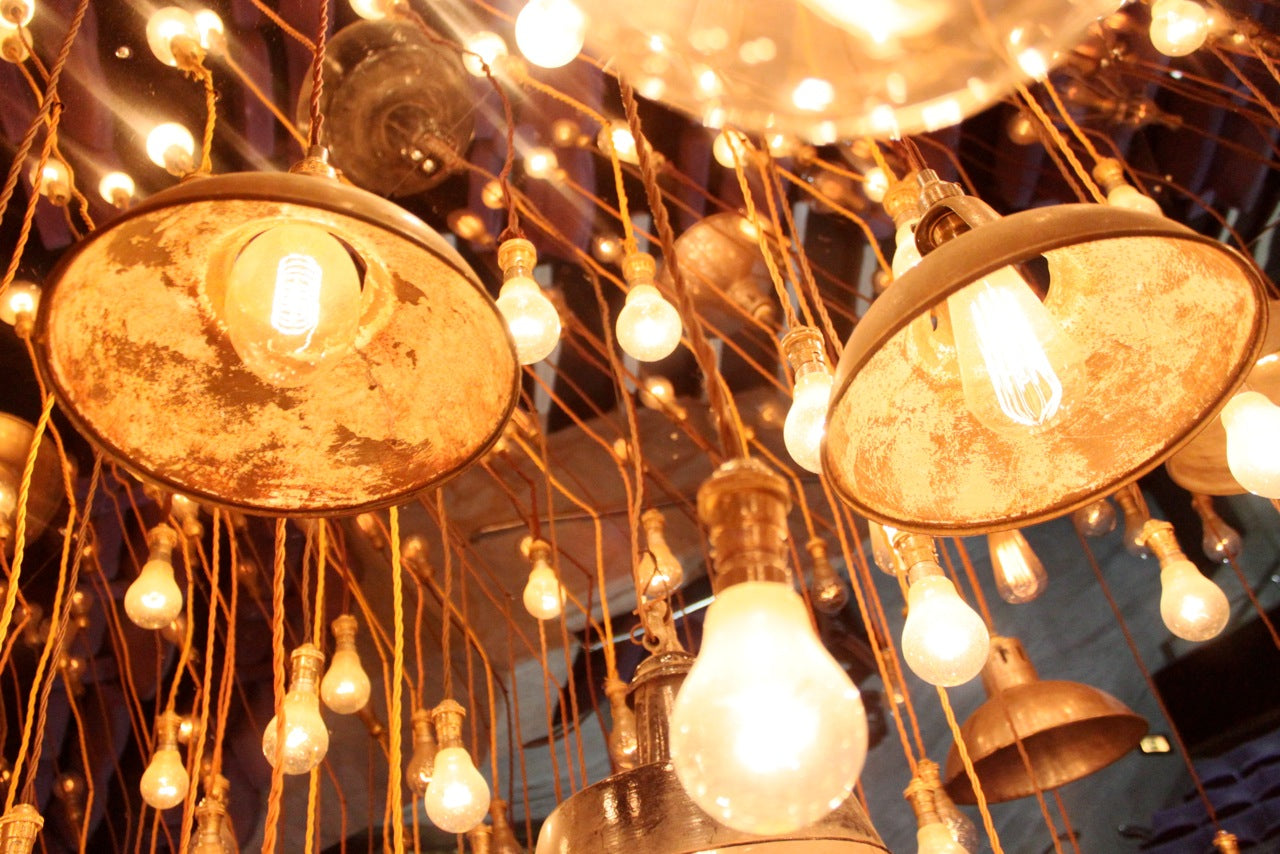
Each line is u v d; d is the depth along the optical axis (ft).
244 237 4.15
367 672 12.01
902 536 5.36
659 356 6.25
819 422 4.88
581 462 12.62
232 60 9.40
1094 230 3.18
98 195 9.81
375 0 8.69
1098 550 14.01
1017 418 3.96
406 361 4.36
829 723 2.82
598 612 12.28
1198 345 4.09
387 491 4.32
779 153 9.78
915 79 4.73
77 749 12.15
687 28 4.63
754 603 2.98
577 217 11.18
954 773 8.02
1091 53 10.97
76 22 5.77
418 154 9.28
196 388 4.22
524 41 6.11
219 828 7.61
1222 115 11.94
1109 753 8.28
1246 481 4.94
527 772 12.59
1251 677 13.00
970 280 3.21
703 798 2.84
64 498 10.85
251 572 11.51
